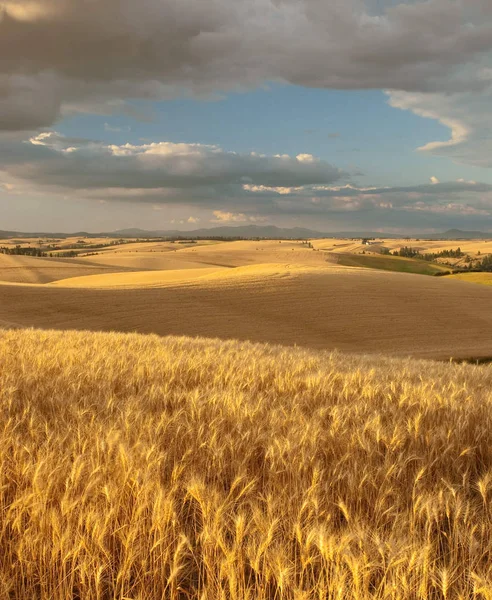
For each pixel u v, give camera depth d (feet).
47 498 11.10
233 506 11.66
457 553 10.48
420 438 15.98
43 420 16.81
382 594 9.10
